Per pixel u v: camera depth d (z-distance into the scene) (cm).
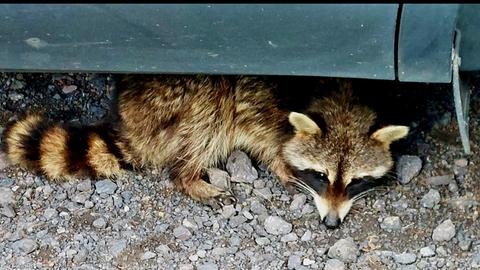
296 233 171
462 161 182
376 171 175
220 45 153
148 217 173
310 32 150
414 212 174
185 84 178
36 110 192
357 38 149
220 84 179
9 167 180
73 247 167
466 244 167
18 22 153
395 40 149
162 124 180
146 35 153
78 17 152
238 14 149
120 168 181
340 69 152
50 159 177
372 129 175
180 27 152
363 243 169
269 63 153
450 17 146
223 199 176
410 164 180
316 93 179
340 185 173
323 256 167
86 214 173
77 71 159
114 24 152
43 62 157
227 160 184
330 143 174
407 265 165
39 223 171
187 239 170
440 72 150
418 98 191
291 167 179
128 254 167
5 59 158
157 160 182
